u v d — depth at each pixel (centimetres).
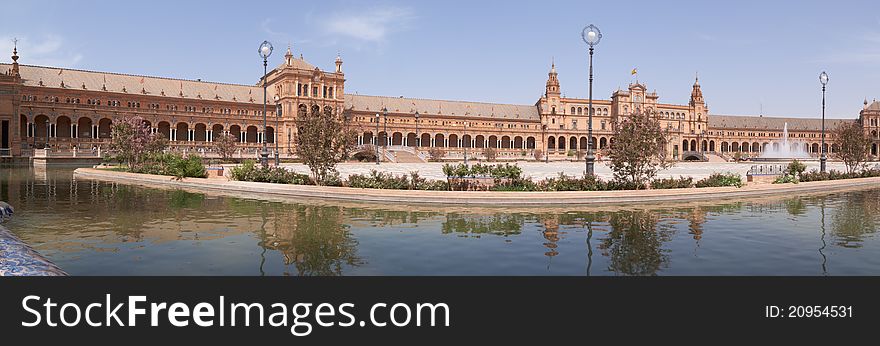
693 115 15800
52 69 9938
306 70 11506
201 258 1088
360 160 9481
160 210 1922
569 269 1022
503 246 1241
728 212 1942
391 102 13800
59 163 7431
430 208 2027
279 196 2502
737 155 13925
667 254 1160
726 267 1045
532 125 15088
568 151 14025
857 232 1475
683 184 2841
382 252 1165
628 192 2378
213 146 10381
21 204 2091
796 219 1752
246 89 12150
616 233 1437
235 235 1374
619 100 15088
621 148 2680
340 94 12062
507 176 2673
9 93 8950
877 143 16938
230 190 2834
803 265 1062
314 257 1109
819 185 3272
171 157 4519
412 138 13750
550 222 1644
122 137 4775
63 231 1420
